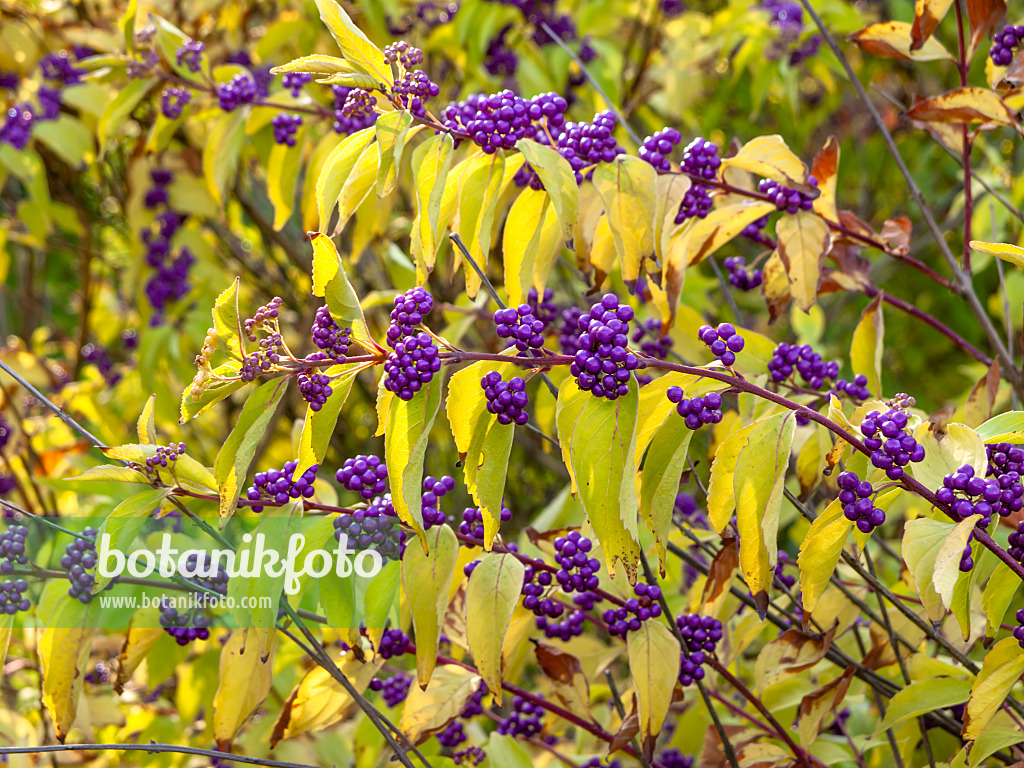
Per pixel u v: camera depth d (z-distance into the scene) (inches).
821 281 51.5
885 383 103.3
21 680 63.6
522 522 89.7
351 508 45.9
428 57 73.8
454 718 47.8
